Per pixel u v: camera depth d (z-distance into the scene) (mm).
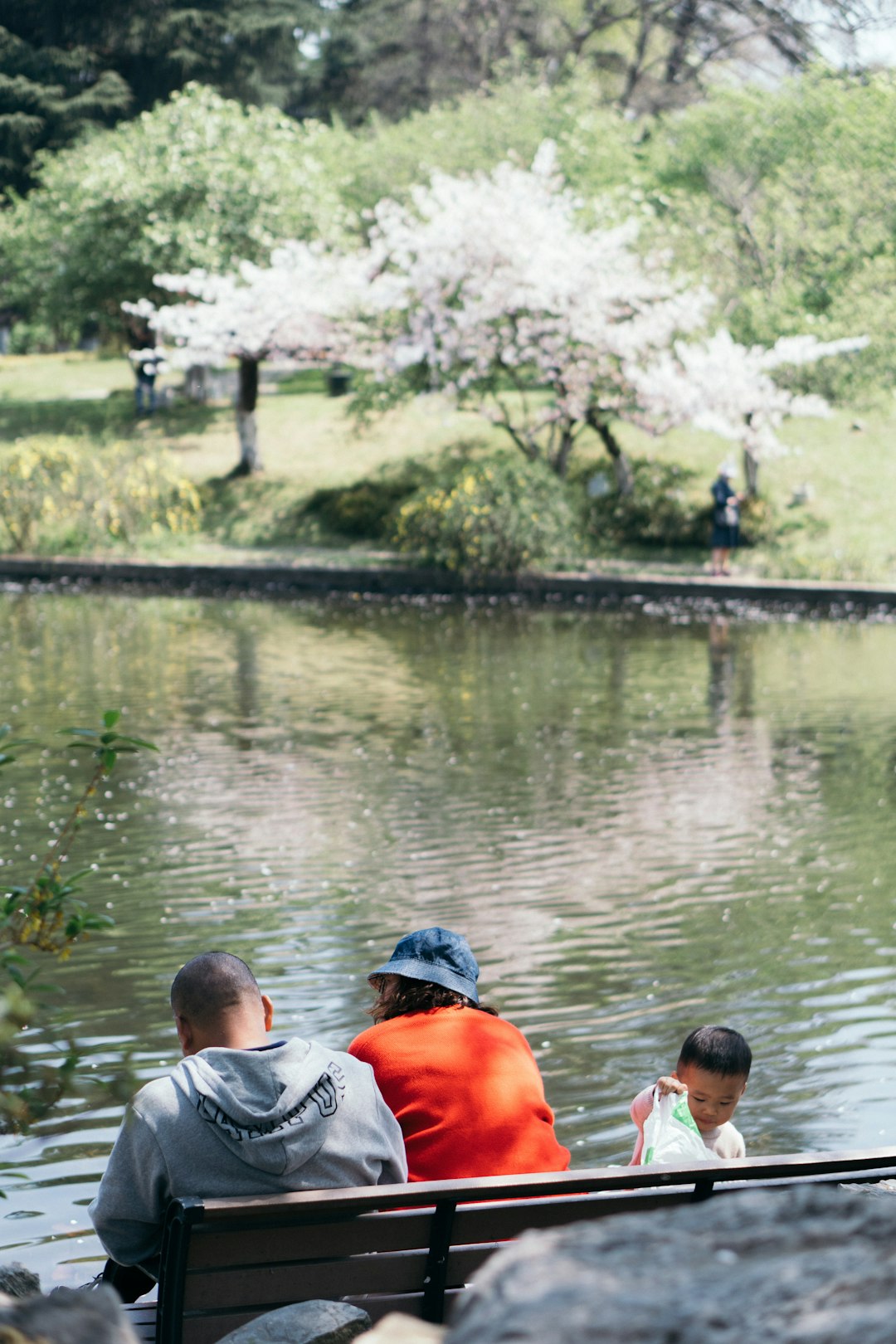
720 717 14750
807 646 20078
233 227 32906
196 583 27062
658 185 33375
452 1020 3541
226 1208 2682
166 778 12023
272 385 42281
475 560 26094
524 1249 1267
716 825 10617
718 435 32469
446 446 34250
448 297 29656
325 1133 2906
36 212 37188
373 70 51219
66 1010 6777
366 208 36469
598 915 8516
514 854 9844
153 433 37531
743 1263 1227
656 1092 3711
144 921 8367
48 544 28859
